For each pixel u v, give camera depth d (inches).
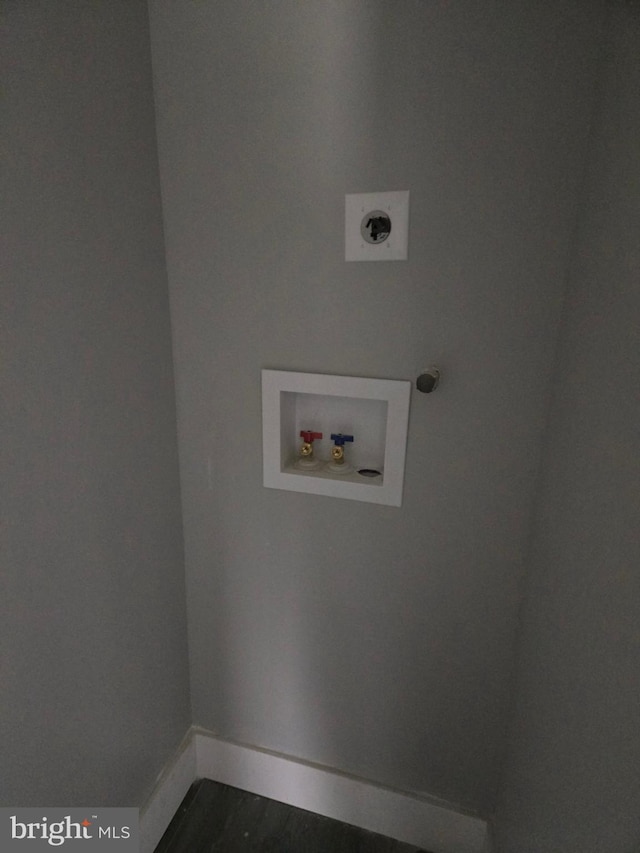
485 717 40.4
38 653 29.9
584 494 24.8
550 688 28.1
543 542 31.6
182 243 37.7
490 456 34.8
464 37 28.5
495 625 38.0
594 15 26.4
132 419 36.5
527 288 31.3
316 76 31.5
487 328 32.7
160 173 36.6
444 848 44.4
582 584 24.1
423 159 31.0
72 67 28.0
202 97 34.0
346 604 41.8
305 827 46.6
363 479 38.6
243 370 39.1
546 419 33.0
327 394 37.0
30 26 25.1
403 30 29.3
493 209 30.6
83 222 30.0
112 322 33.4
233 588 45.0
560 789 24.9
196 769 50.6
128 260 34.3
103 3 29.6
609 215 24.0
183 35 33.2
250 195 35.1
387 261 33.5
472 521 36.4
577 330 27.8
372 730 44.4
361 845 45.2
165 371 39.9
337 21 30.3
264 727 48.3
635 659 17.6
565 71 27.5
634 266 20.5
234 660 47.1
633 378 19.9
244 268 36.8
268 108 33.0
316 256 34.9
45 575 29.8
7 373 25.9
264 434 39.5
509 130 29.1
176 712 47.3
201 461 42.5
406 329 34.4
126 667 38.8
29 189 26.1
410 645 40.9
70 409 30.5
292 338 37.2
